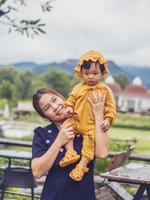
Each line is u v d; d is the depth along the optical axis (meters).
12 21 6.22
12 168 6.22
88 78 3.41
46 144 3.44
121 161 6.09
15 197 7.08
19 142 7.43
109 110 3.40
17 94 79.88
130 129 56.44
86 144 3.38
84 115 3.40
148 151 35.84
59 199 3.40
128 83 90.75
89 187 3.45
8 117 61.75
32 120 54.47
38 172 3.37
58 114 3.44
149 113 67.94
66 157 3.36
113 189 6.40
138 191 5.29
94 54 3.42
